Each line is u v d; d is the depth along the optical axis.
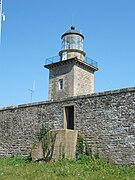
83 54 36.34
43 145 16.81
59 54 36.75
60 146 15.98
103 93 16.38
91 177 11.01
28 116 20.30
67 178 10.79
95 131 16.22
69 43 36.12
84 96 17.27
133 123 14.77
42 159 16.67
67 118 18.20
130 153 14.55
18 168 13.74
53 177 10.93
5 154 21.08
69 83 32.91
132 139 14.62
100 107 16.36
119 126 15.30
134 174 12.38
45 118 19.09
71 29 37.41
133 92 15.14
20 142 20.27
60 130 16.25
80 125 16.98
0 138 21.81
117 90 15.79
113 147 15.27
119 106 15.54
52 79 34.78
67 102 18.12
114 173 12.38
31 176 11.18
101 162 15.05
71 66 33.28
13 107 21.50
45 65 35.28
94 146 16.06
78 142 16.56
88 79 34.69
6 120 21.81
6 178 10.83
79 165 14.07
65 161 14.93
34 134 19.45
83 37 37.50
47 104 19.25
